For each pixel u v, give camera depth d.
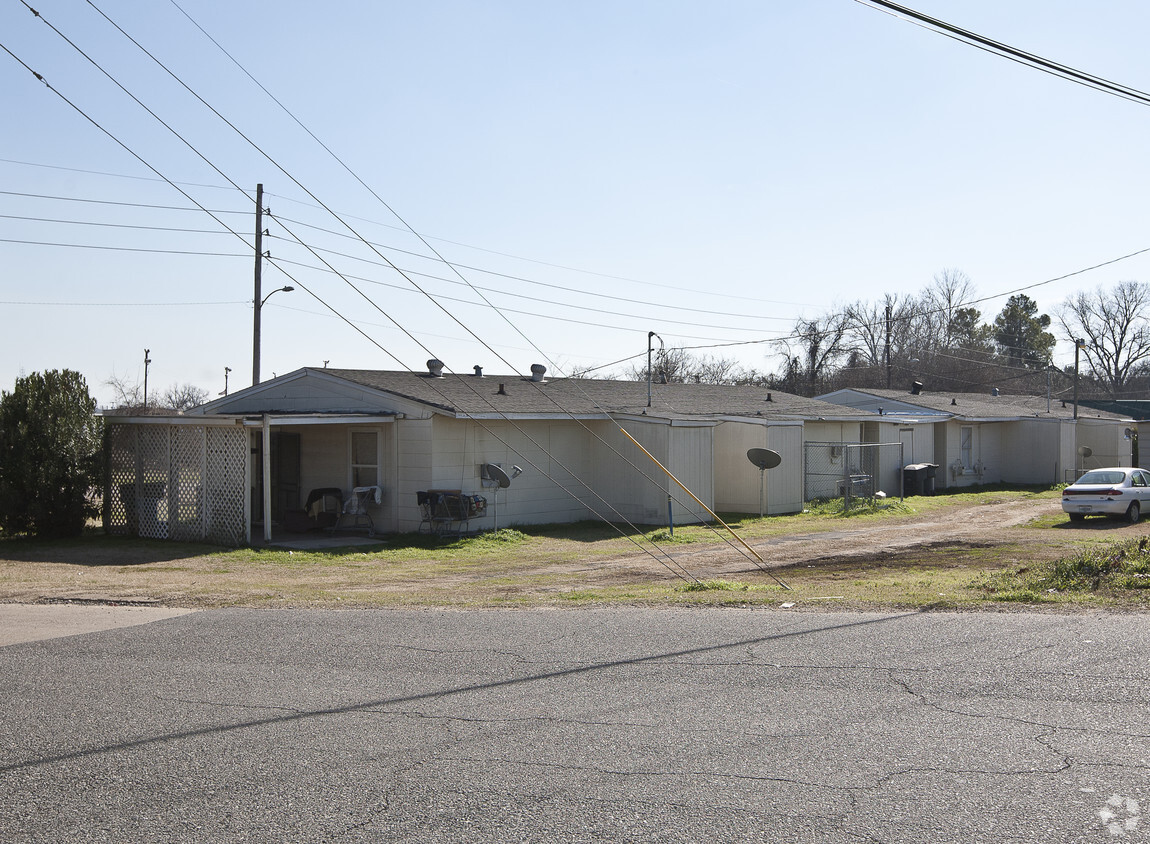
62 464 18.70
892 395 37.31
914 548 18.06
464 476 20.42
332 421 18.77
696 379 59.84
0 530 19.00
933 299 71.12
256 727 6.09
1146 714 5.90
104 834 4.47
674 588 12.04
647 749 5.49
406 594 11.91
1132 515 23.12
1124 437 39.22
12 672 7.68
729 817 4.50
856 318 66.50
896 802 4.62
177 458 18.64
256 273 26.95
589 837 4.32
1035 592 10.37
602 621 9.38
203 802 4.84
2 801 4.90
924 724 5.82
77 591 12.25
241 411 23.44
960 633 8.30
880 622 8.93
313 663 7.82
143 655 8.26
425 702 6.59
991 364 67.94
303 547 17.84
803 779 4.96
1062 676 6.80
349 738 5.83
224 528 18.00
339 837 4.39
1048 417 38.28
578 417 22.14
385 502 20.31
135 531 19.20
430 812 4.64
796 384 61.00
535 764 5.29
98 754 5.61
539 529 21.56
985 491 35.09
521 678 7.18
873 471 31.92
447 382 23.19
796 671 7.15
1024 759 5.17
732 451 25.86
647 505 22.48
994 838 4.20
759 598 10.62
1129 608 9.23
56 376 19.08
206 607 10.91
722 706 6.31
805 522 23.83
